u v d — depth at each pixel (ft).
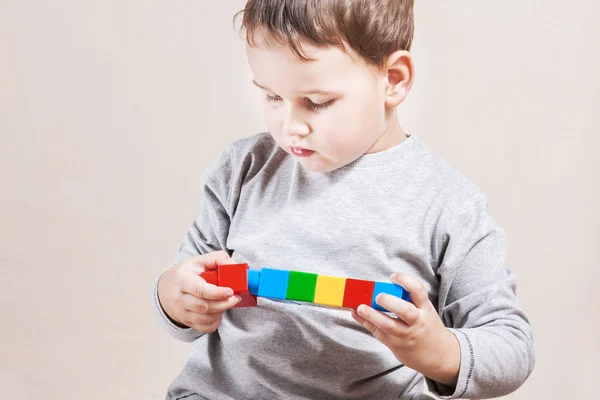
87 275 6.01
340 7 3.29
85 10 5.94
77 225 6.01
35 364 5.90
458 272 3.76
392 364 3.79
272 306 3.76
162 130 5.92
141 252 5.97
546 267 5.76
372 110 3.49
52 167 6.02
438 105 5.68
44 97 6.01
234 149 4.13
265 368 3.77
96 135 5.98
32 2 5.98
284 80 3.33
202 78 5.86
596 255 5.76
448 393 3.51
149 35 5.89
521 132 5.70
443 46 5.65
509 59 5.67
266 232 3.84
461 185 3.84
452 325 3.82
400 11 3.59
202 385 3.84
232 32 5.82
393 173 3.79
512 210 5.73
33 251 6.04
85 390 5.86
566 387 5.74
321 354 3.72
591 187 5.72
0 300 5.98
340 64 3.34
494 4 5.65
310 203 3.80
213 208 4.15
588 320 5.76
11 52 6.01
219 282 3.31
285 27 3.25
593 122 5.68
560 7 5.65
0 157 6.04
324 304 3.22
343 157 3.53
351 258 3.70
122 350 5.93
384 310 3.31
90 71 5.97
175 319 3.72
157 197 5.95
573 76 5.67
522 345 3.58
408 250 3.69
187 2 5.83
